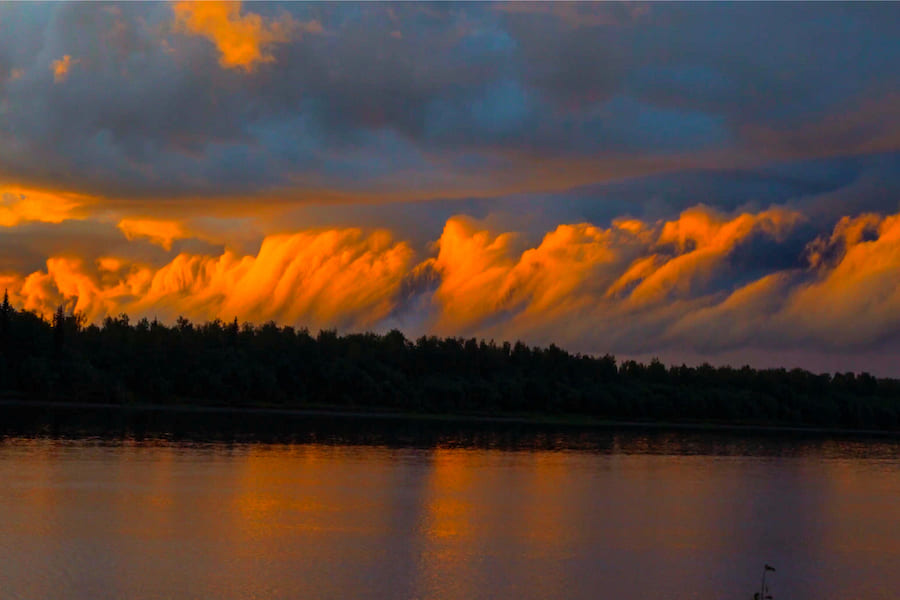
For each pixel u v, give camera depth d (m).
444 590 70.06
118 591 65.81
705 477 149.88
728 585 75.62
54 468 117.31
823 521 109.50
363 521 93.88
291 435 184.50
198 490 106.94
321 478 123.88
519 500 113.62
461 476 134.88
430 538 87.00
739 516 109.94
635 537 92.94
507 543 86.56
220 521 89.62
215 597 65.62
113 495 100.00
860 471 173.38
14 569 69.69
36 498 95.88
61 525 83.94
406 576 73.06
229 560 74.81
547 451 183.25
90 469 118.25
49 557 73.12
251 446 159.00
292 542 82.19
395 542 84.44
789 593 74.31
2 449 133.38
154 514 91.12
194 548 78.06
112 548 76.69
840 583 77.94
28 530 81.44
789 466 177.00
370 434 199.50
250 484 114.06
